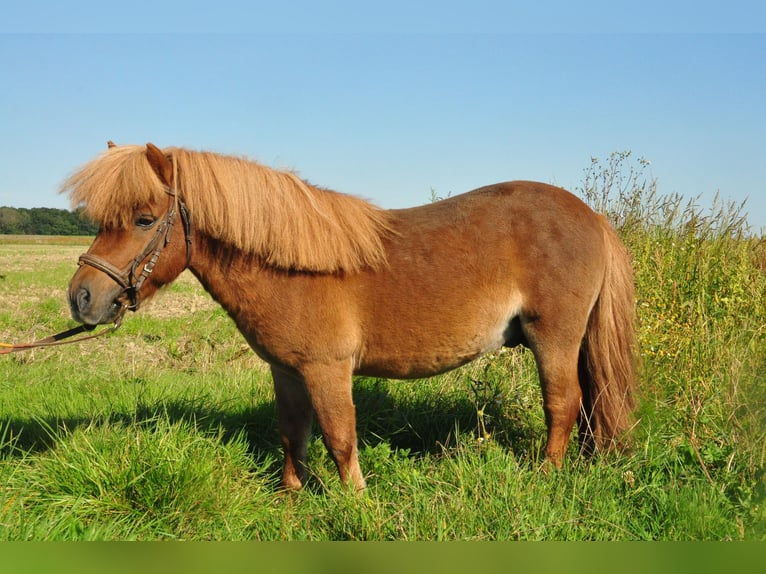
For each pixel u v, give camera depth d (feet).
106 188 10.55
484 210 12.21
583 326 12.34
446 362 12.25
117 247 10.80
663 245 20.57
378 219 11.99
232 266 11.35
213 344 26.43
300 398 12.56
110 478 11.18
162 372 21.74
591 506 10.61
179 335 29.68
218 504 11.17
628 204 21.63
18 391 18.39
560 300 11.91
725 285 18.74
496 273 11.90
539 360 12.26
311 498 11.67
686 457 12.55
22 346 11.16
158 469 11.14
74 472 11.32
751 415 12.90
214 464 12.03
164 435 12.29
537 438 14.32
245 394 17.42
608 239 12.96
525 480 11.40
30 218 242.37
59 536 9.63
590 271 12.19
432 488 11.40
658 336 16.31
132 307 11.19
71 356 24.66
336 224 11.30
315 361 11.39
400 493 11.52
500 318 12.12
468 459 12.51
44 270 75.41
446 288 11.68
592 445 13.29
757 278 19.49
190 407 15.64
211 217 11.12
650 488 11.23
